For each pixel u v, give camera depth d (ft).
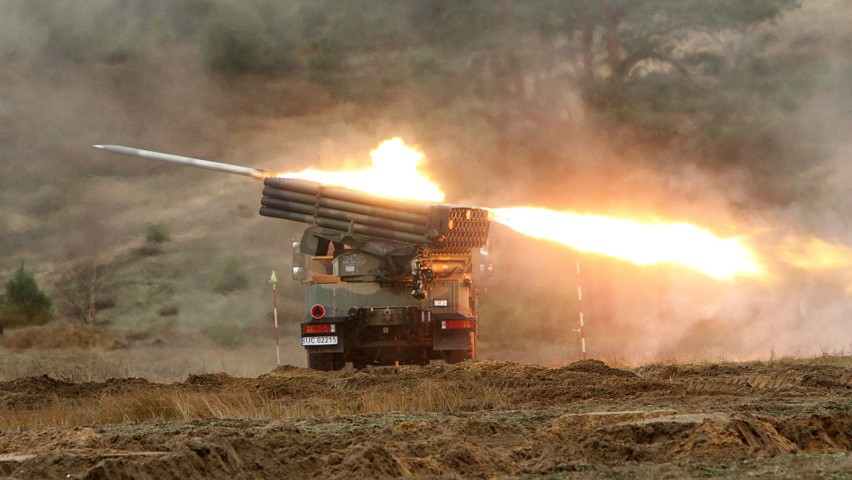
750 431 139.03
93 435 150.00
